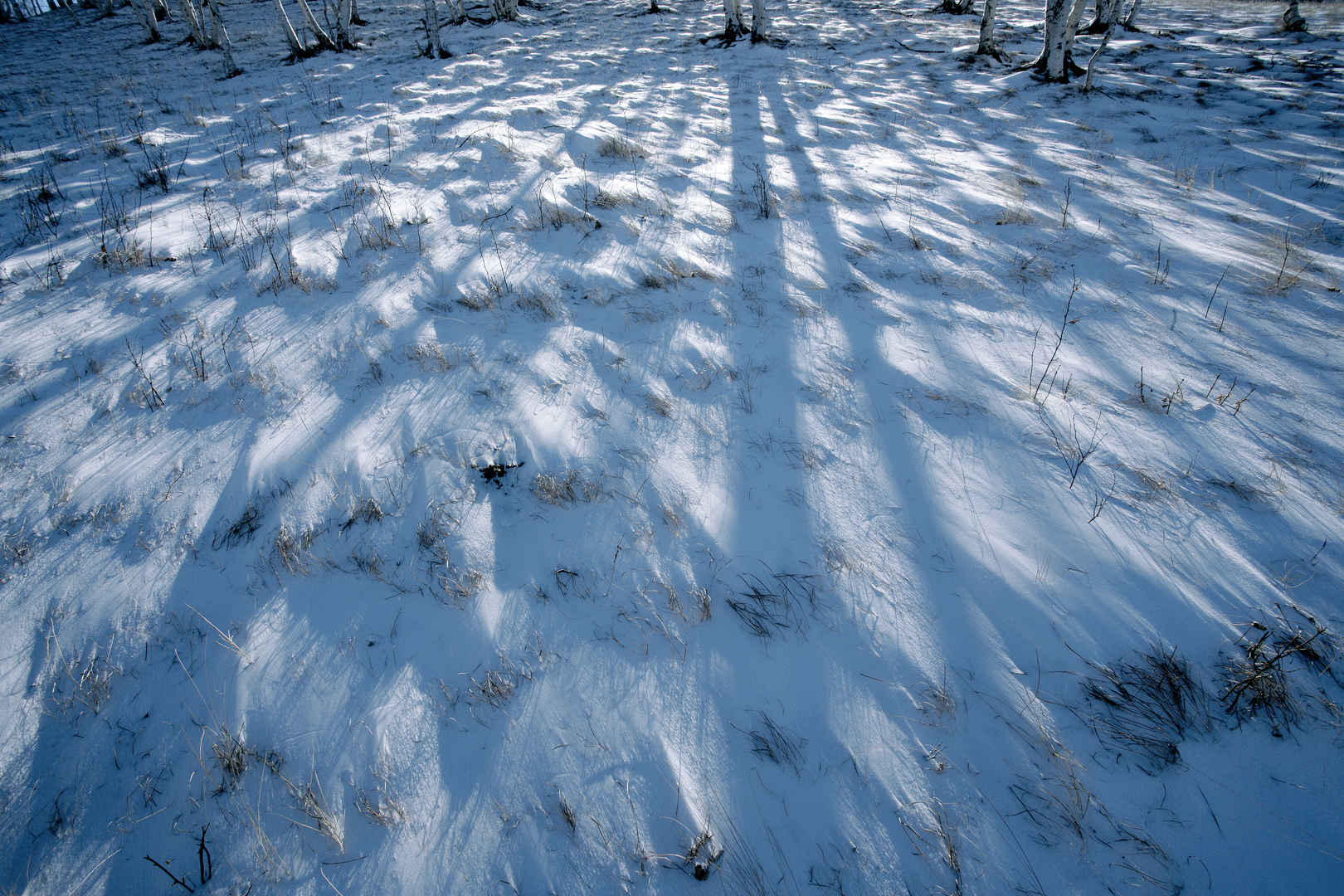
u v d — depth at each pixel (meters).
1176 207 7.54
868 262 6.18
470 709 2.63
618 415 4.17
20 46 24.09
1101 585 3.01
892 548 3.26
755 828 2.25
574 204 7.14
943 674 2.68
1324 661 2.61
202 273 5.80
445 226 6.64
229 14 27.05
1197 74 13.83
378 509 3.45
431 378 4.45
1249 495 3.44
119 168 8.80
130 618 2.97
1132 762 2.36
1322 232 6.76
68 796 2.41
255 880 2.19
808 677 2.70
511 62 15.16
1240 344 4.80
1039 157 9.41
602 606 3.02
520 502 3.54
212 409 4.17
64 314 5.19
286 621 2.96
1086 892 2.06
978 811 2.26
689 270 5.89
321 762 2.48
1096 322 5.16
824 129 10.50
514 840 2.25
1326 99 11.73
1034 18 20.55
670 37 18.84
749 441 3.98
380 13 25.06
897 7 23.80
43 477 3.66
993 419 4.11
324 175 8.07
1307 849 2.10
